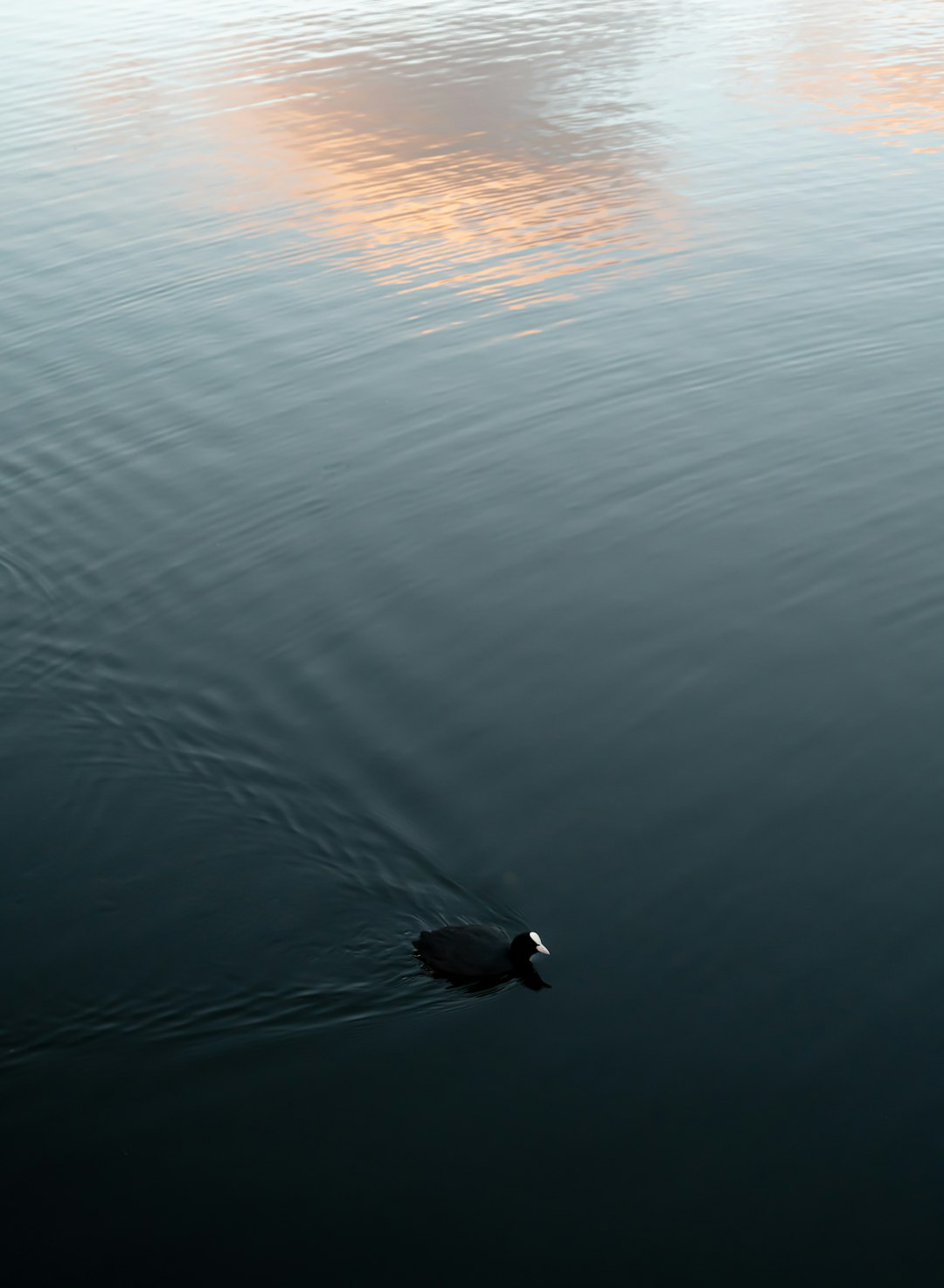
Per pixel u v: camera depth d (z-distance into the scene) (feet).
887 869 34.45
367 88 108.06
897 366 62.69
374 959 32.42
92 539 54.19
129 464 59.67
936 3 129.08
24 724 42.75
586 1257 24.99
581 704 41.96
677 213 81.41
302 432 61.16
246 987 31.83
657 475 55.62
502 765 39.34
